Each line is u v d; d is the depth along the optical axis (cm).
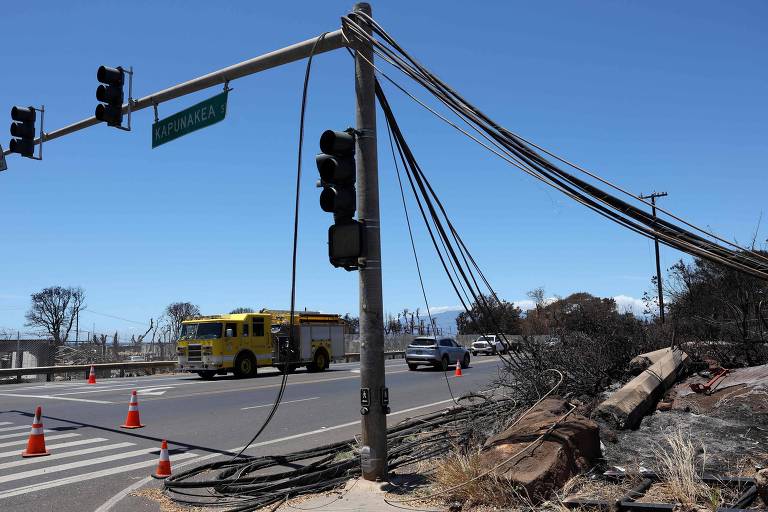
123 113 1104
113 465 834
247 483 694
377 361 660
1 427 1151
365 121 681
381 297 672
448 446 796
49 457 886
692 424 728
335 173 655
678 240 550
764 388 800
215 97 952
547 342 1082
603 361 1080
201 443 998
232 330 2448
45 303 5484
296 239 699
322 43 741
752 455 609
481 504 542
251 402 1545
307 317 2795
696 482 528
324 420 1245
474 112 616
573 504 511
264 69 868
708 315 1189
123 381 2344
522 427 650
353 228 656
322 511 568
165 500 659
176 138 1016
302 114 703
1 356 3291
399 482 646
